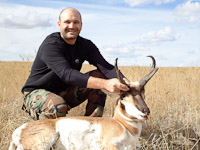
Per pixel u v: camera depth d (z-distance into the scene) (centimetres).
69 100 221
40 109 188
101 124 157
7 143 181
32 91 202
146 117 148
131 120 155
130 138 156
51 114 183
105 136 154
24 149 156
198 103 273
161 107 276
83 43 212
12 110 237
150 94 305
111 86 159
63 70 177
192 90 317
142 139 202
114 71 212
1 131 201
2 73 530
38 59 202
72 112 268
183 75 436
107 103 299
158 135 215
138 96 153
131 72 385
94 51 220
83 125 156
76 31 197
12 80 414
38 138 155
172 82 365
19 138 157
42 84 201
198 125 215
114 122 157
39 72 203
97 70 220
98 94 217
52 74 199
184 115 253
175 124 228
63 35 197
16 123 214
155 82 358
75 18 196
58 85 207
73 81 173
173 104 271
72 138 156
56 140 158
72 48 204
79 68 217
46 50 188
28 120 225
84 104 296
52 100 184
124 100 155
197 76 406
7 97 329
